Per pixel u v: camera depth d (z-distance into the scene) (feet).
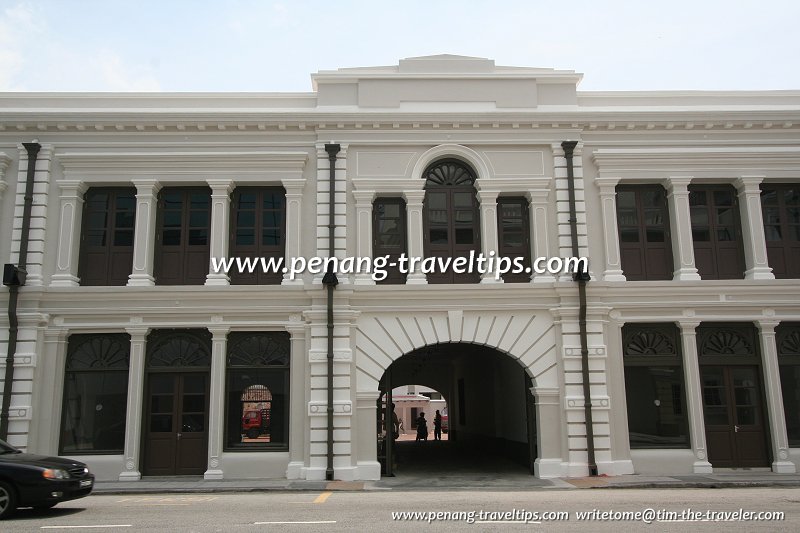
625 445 63.21
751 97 70.95
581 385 63.62
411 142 67.51
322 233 65.82
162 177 66.23
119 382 64.18
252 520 38.50
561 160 67.77
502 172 67.56
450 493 53.21
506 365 80.18
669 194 68.44
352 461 61.77
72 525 37.01
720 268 67.97
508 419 79.82
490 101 69.21
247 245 67.21
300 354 63.87
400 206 68.33
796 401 65.46
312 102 69.56
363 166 67.36
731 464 64.34
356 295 64.23
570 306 64.49
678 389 65.36
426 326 64.59
